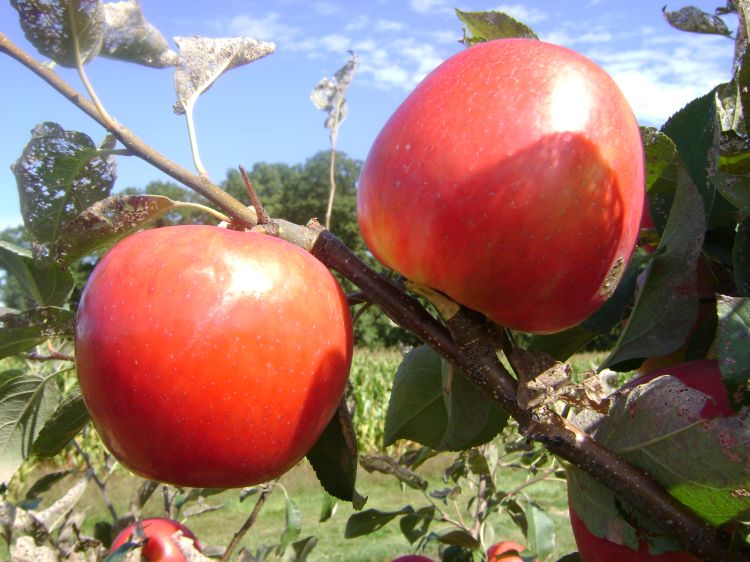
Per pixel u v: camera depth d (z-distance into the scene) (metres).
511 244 0.17
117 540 0.39
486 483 0.56
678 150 0.23
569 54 0.19
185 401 0.17
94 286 0.18
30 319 0.22
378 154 0.19
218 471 0.18
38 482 0.47
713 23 0.25
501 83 0.18
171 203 0.21
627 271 0.25
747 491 0.17
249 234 0.19
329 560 1.16
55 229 0.23
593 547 0.20
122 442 0.18
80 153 0.22
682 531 0.18
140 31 0.23
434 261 0.18
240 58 0.24
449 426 0.24
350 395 0.24
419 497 1.55
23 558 0.31
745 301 0.16
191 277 0.17
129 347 0.17
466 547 0.47
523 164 0.17
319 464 0.22
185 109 0.22
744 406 0.16
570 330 0.25
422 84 0.19
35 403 0.27
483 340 0.19
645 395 0.19
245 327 0.17
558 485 1.49
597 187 0.17
